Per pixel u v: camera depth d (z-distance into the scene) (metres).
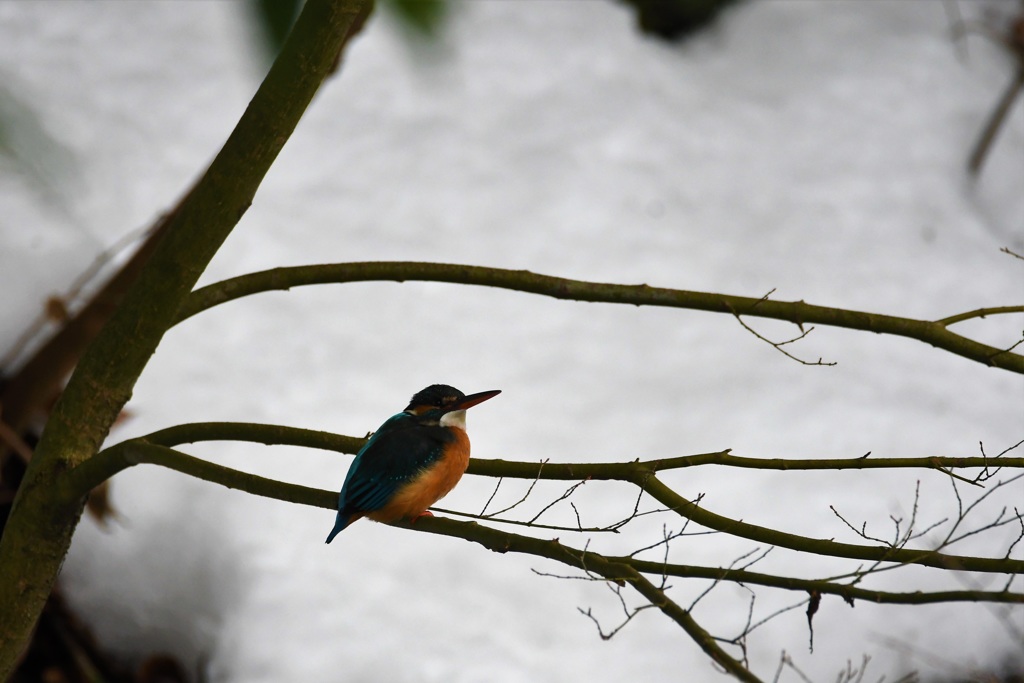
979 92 15.95
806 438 11.97
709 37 16.02
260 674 10.06
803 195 14.46
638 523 11.10
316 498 5.86
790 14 16.33
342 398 11.86
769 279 13.59
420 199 13.79
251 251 12.89
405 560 10.77
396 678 10.09
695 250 13.77
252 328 12.23
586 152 14.44
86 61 14.27
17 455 11.09
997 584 10.66
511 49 15.15
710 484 11.49
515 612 10.58
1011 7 16.73
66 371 10.72
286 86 5.81
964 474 11.63
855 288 13.57
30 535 6.44
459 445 6.67
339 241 13.27
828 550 5.57
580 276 13.34
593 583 10.81
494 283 6.51
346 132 14.17
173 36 14.75
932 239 14.21
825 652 10.29
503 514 11.06
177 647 10.38
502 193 14.00
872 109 15.45
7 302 11.70
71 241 12.30
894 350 12.85
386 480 6.24
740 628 10.41
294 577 10.51
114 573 10.59
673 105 15.13
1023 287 13.80
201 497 10.84
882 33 16.39
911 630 10.38
